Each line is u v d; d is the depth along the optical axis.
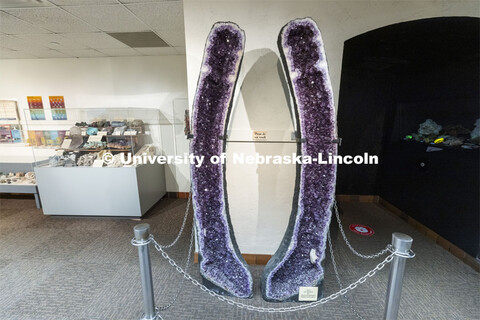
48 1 1.90
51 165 3.08
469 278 1.94
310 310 1.64
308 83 1.59
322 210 1.67
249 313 1.62
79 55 3.44
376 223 3.01
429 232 2.62
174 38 2.77
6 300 1.72
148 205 3.29
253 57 1.82
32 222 3.01
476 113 2.29
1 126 3.74
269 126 1.94
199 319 1.57
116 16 2.19
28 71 3.61
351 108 3.46
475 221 2.06
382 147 3.60
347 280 1.95
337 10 1.74
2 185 3.37
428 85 2.87
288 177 2.03
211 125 1.69
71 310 1.63
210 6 1.76
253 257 2.17
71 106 3.69
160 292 1.81
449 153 2.39
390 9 1.75
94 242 2.53
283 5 1.74
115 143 3.09
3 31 2.50
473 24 1.80
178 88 3.56
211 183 1.72
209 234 1.78
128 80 3.58
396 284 1.24
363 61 2.98
